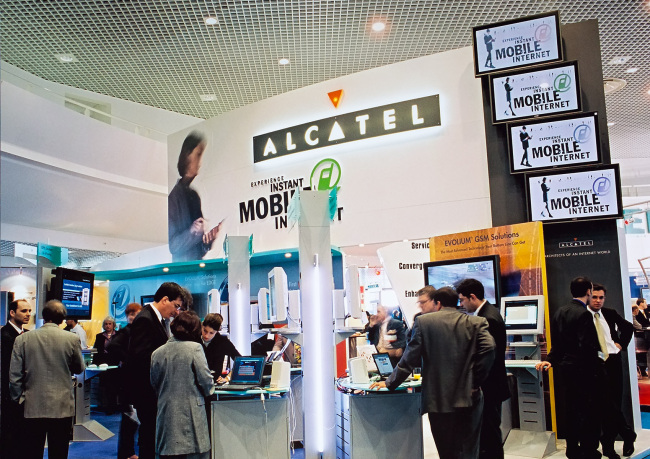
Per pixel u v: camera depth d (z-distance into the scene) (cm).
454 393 341
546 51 598
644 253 1364
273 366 423
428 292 434
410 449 408
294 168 793
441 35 881
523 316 509
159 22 836
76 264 1409
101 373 714
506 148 626
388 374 413
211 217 894
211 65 985
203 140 919
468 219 659
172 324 358
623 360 559
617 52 905
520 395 516
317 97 780
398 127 711
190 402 342
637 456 480
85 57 955
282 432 413
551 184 584
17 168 916
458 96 679
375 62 973
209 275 955
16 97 862
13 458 421
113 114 1138
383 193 714
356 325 496
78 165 1015
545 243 588
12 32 866
